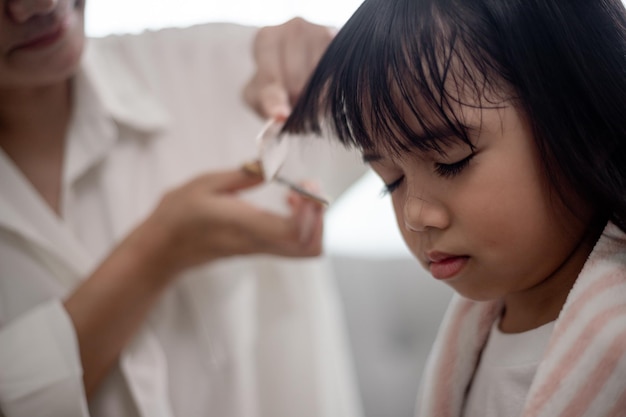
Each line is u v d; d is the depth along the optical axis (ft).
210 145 2.54
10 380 1.80
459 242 1.22
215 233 2.00
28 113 2.21
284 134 1.54
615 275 1.18
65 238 2.08
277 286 2.56
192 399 2.33
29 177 2.24
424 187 1.22
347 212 4.24
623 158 1.17
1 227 2.05
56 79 2.04
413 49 1.18
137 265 1.94
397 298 4.12
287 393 2.59
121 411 2.09
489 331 1.48
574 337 1.17
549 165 1.16
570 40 1.16
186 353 2.33
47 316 1.87
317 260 2.59
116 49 2.59
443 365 1.52
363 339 4.06
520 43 1.15
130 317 1.95
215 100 2.57
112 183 2.30
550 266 1.24
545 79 1.14
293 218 1.99
